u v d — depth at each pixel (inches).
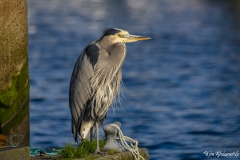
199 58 1368.1
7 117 373.1
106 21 2391.7
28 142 391.9
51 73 1121.4
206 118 745.0
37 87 969.5
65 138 620.1
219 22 2337.6
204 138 630.5
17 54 371.6
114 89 337.7
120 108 803.4
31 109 789.2
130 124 705.6
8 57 366.9
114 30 337.7
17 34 369.4
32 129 665.6
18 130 380.2
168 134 649.6
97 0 3666.3
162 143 605.0
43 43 1652.3
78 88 328.5
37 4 3344.0
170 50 1525.6
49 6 3201.3
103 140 341.4
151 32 1993.1
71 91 335.0
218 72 1154.7
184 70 1184.2
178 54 1446.9
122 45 337.1
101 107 331.3
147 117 748.0
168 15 2706.7
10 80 370.6
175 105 829.2
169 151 569.6
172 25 2240.4
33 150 366.3
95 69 327.3
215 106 823.1
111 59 330.6
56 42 1679.4
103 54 331.6
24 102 382.0
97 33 1940.2
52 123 700.0
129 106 819.4
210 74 1130.7
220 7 3031.5
